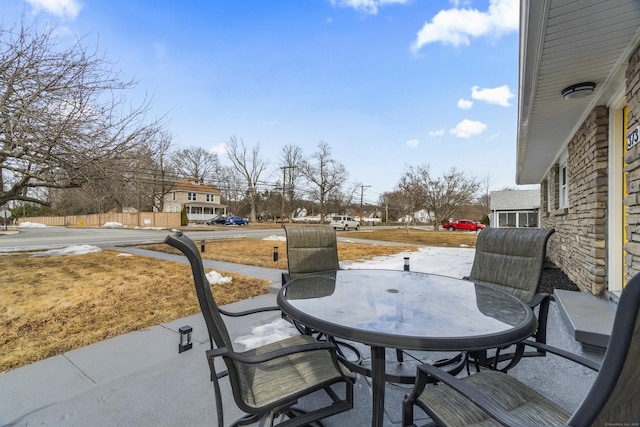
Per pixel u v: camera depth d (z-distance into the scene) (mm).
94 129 6246
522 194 20422
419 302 2023
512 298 2133
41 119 5484
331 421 1837
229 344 1487
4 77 5395
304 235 3443
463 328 1526
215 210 46625
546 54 2865
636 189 2898
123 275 5961
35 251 9969
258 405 1392
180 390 2119
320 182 40594
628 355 748
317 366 1721
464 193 27297
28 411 1872
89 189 7227
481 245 2863
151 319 3588
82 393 2074
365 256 9445
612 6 2189
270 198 45875
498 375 1633
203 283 1372
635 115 2844
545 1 2156
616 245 3736
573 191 5348
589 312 3207
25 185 6922
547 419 1277
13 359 2564
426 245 13508
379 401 1484
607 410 805
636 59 2803
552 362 2525
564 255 6301
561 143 6059
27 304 4055
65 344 2875
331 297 2129
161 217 29828
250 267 7164
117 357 2619
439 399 1431
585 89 3428
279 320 3562
